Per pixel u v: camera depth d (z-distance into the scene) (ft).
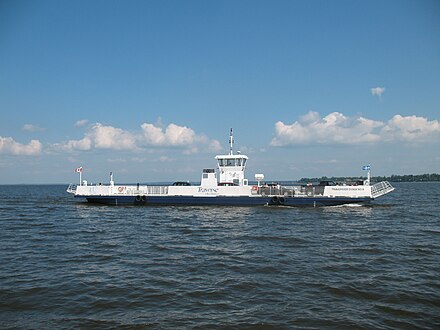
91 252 76.02
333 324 39.86
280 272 60.34
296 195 165.17
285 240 89.71
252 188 167.32
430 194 353.51
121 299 47.65
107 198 176.55
